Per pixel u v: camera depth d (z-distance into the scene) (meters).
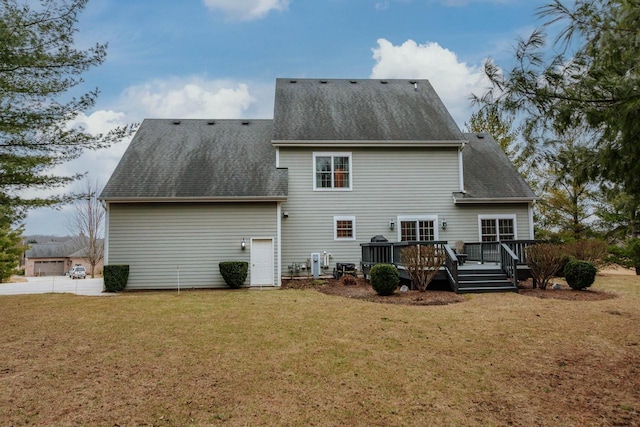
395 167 17.08
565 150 4.12
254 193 15.13
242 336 7.22
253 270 15.12
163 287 14.83
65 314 9.47
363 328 7.71
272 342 6.81
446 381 5.05
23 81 9.48
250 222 15.30
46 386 4.94
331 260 16.53
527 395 4.60
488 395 4.61
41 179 10.15
